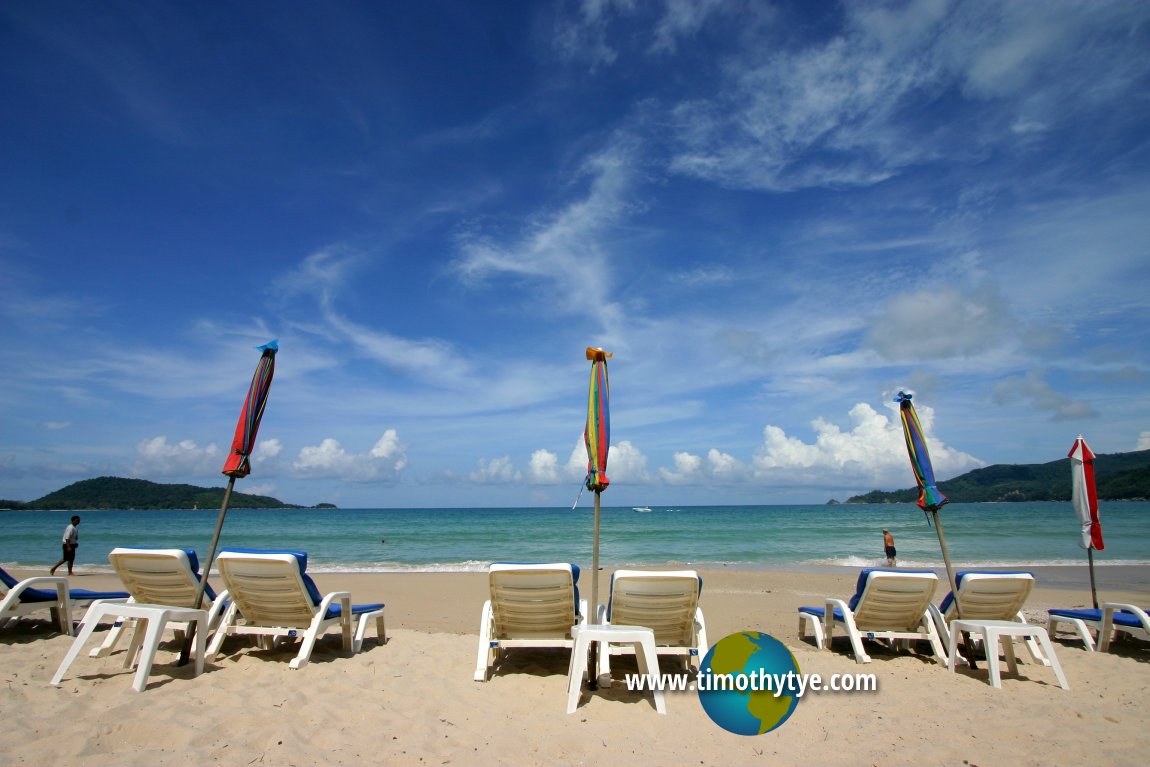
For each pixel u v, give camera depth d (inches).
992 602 257.9
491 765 144.3
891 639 274.5
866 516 2578.7
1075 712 190.1
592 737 162.6
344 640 250.4
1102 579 658.8
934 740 165.0
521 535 1498.5
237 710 171.8
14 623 285.6
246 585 230.8
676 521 2201.0
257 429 230.2
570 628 226.8
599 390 230.1
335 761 143.6
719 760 149.5
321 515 3430.1
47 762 135.9
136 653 218.7
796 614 412.5
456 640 286.8
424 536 1475.1
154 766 135.9
